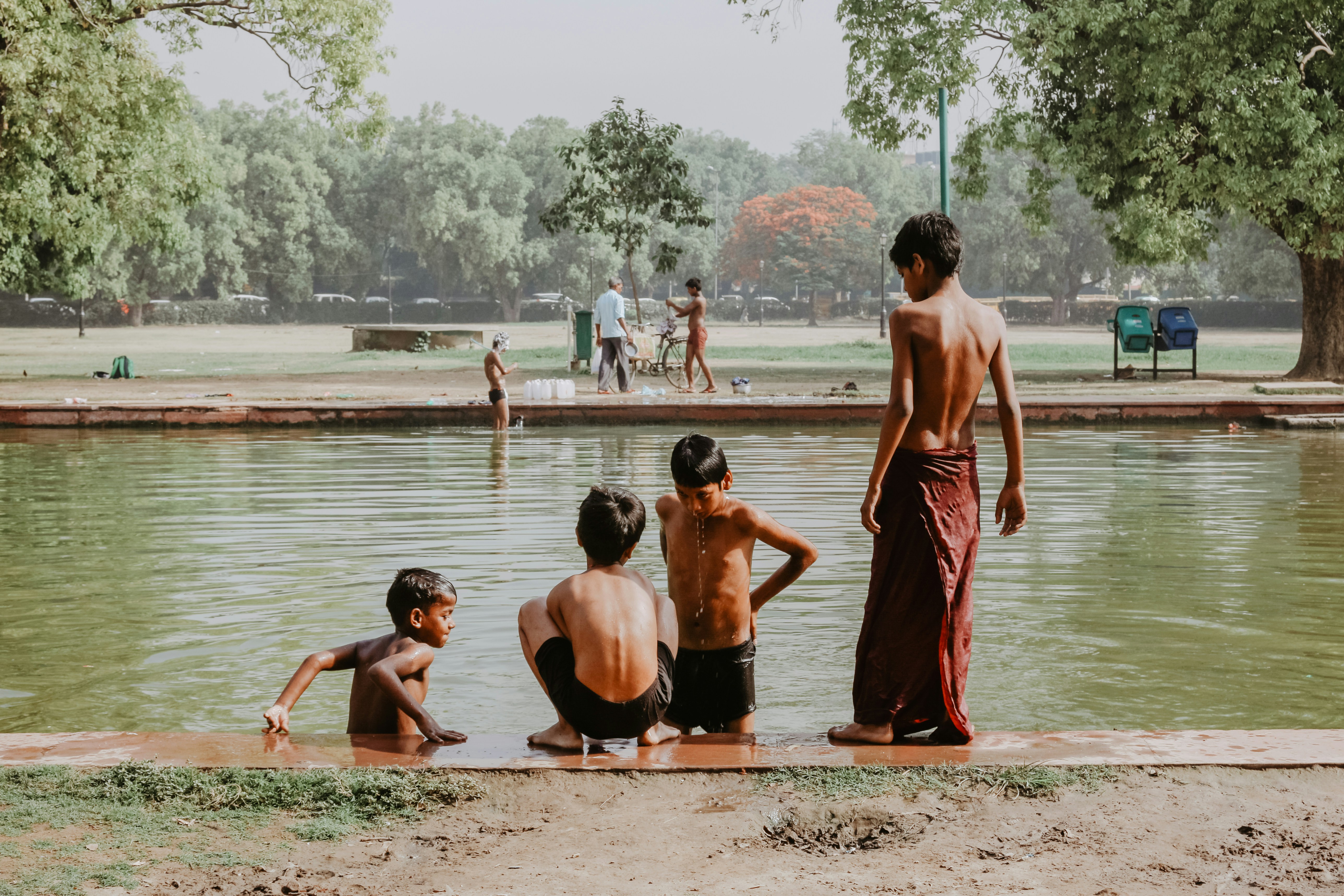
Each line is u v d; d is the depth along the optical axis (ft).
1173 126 74.02
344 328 272.10
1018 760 12.19
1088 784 11.58
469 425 57.67
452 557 26.16
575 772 11.92
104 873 9.66
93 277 265.34
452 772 11.89
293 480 38.99
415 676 14.05
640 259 372.58
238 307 315.58
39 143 77.51
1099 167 78.79
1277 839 10.39
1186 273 296.10
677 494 14.51
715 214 420.77
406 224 343.87
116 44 80.48
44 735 13.17
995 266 320.09
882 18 80.38
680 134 98.48
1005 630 20.02
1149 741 12.80
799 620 20.85
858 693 13.37
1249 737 12.87
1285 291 247.50
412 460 44.32
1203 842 10.34
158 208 92.68
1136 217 74.59
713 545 14.26
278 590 23.08
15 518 31.53
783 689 16.99
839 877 9.69
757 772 11.99
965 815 10.96
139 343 174.40
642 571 24.95
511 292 344.90
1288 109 69.10
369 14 83.76
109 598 22.50
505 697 16.57
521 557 26.13
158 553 26.78
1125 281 316.19
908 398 12.67
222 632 20.13
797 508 32.35
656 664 13.01
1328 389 68.54
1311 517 31.27
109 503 34.14
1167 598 22.21
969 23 76.13
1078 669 17.80
